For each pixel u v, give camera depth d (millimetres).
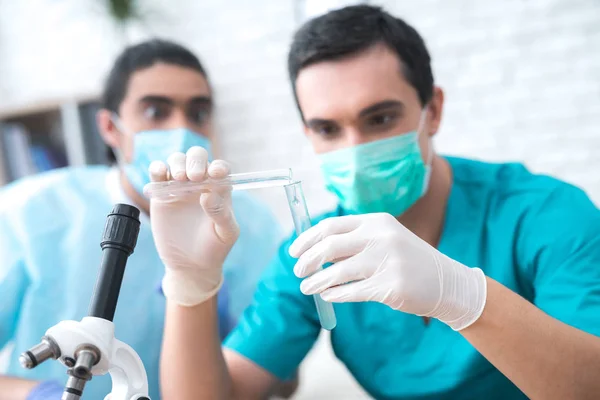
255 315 1180
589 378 746
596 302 871
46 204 1562
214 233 860
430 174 1151
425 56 1100
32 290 1452
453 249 1117
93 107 2486
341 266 764
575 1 2061
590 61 2068
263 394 1134
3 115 2506
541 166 2152
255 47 2412
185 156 820
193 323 951
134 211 615
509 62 2146
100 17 2516
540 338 750
